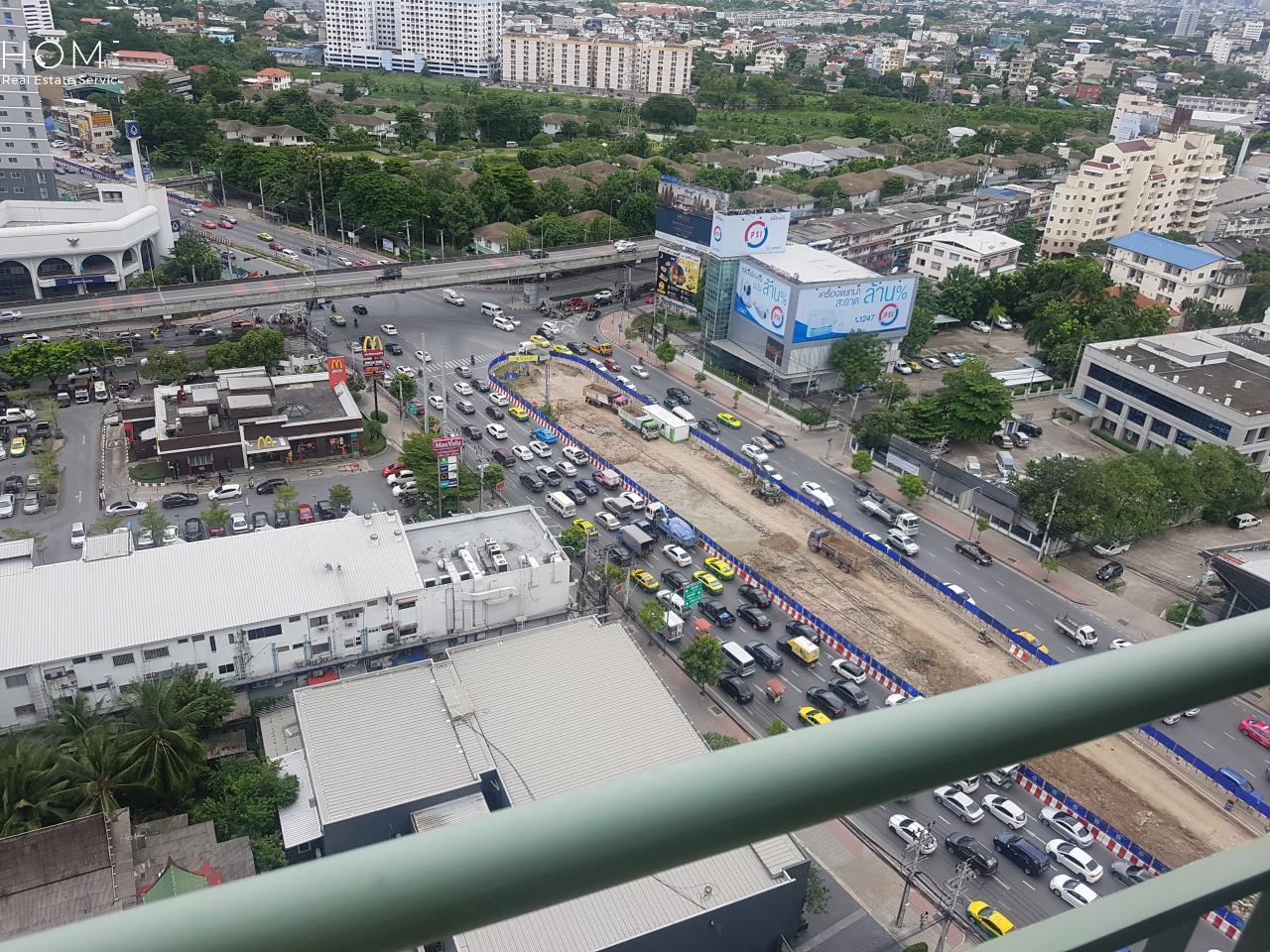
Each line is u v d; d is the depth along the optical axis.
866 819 30.98
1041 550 47.19
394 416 57.25
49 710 30.75
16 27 76.44
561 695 30.50
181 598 33.03
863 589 43.28
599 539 46.00
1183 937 2.98
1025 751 2.53
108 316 60.84
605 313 77.44
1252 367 59.94
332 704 29.50
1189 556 48.59
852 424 59.09
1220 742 35.34
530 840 2.14
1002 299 79.75
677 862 2.27
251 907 1.96
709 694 36.03
